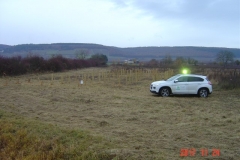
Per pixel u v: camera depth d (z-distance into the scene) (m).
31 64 41.47
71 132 8.00
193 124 9.66
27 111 11.82
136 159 5.74
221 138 7.76
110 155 6.01
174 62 52.09
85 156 6.07
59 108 12.70
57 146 6.69
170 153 6.29
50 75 39.00
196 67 44.19
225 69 40.22
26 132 7.93
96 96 16.89
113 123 9.81
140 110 12.38
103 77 34.69
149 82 28.23
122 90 21.45
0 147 7.18
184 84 17.80
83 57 81.06
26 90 19.50
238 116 11.16
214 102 15.41
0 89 19.78
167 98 16.80
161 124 9.69
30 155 6.32
